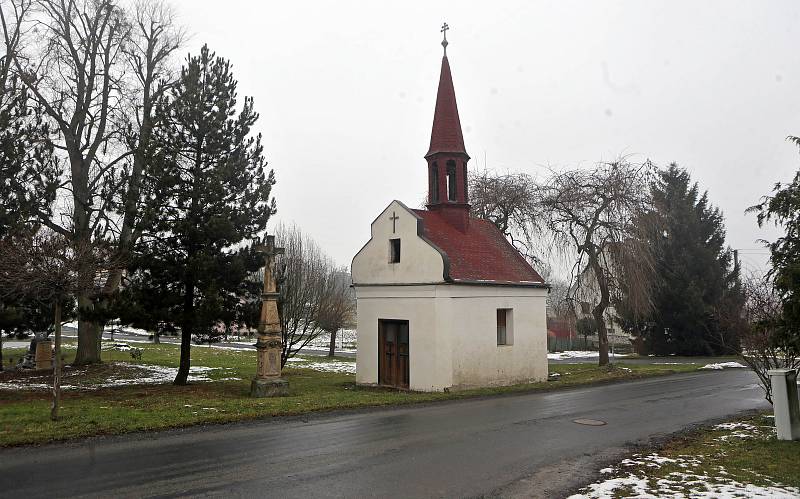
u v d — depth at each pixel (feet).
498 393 57.77
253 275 63.52
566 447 33.63
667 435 37.55
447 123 73.87
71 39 76.54
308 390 60.90
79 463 27.55
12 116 60.34
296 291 73.87
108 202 57.47
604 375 77.66
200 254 53.72
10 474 25.66
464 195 73.46
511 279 68.44
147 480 25.16
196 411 40.55
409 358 62.75
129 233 63.77
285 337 71.51
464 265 64.13
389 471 27.61
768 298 47.19
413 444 33.37
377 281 67.15
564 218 89.71
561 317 94.53
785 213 34.83
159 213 55.52
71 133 74.74
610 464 29.89
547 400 53.16
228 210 56.65
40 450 29.66
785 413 34.99
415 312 62.34
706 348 126.72
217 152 59.52
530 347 70.13
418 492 24.54
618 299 89.04
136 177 61.16
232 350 133.59
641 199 86.89
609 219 86.22
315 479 26.02
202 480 25.40
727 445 34.09
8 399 48.01
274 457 29.63
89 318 53.62
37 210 59.47
